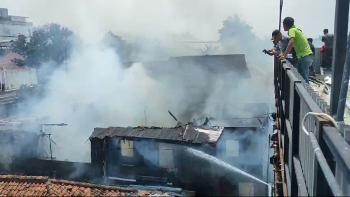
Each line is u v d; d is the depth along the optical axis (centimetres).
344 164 182
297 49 779
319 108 256
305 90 333
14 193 1260
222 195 1889
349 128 332
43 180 1316
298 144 396
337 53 411
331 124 236
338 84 409
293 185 389
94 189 1277
